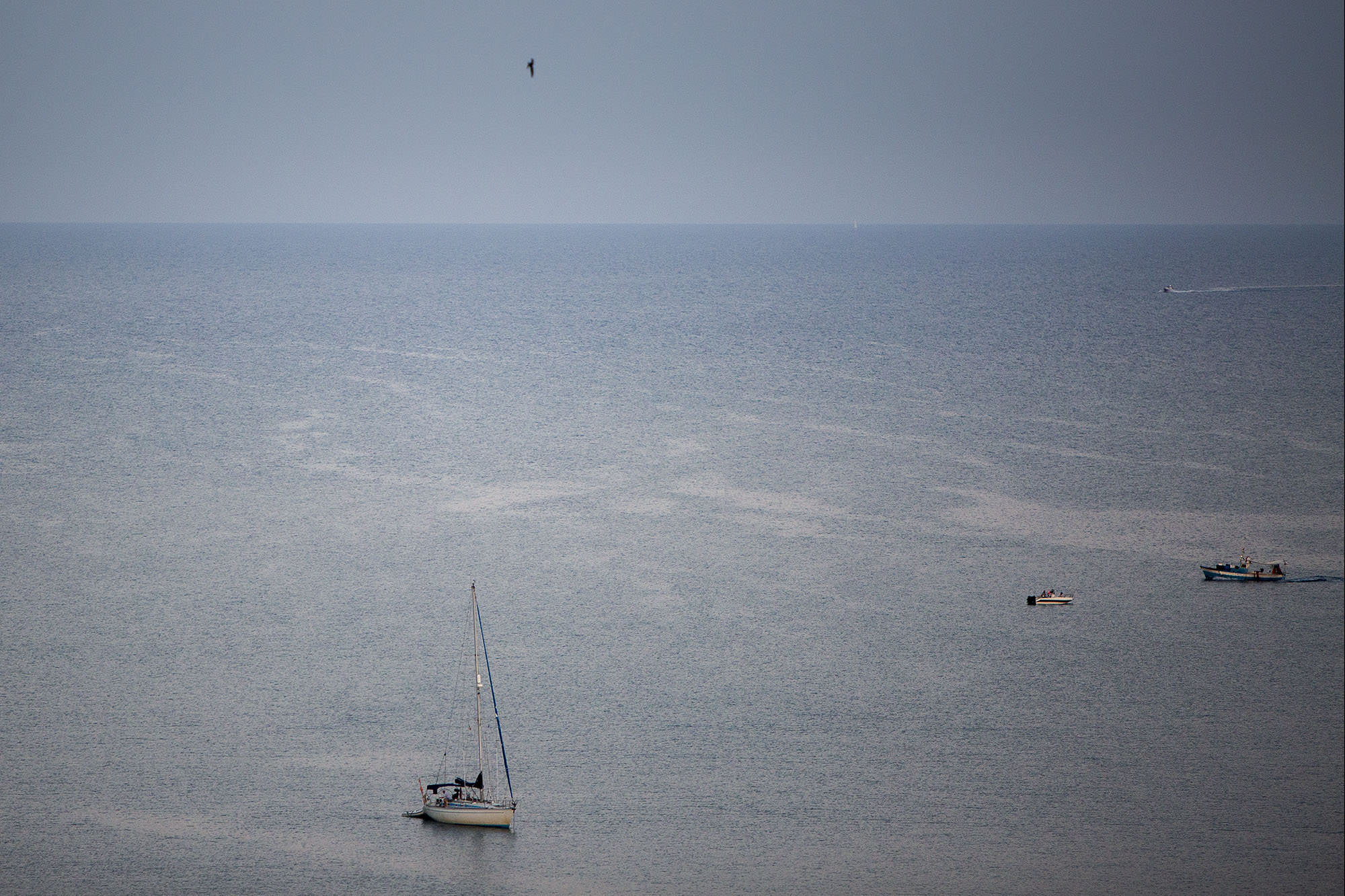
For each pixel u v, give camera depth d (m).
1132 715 125.69
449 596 155.88
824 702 127.62
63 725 120.88
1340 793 111.00
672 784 111.75
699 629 145.50
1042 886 98.06
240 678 131.38
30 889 95.88
